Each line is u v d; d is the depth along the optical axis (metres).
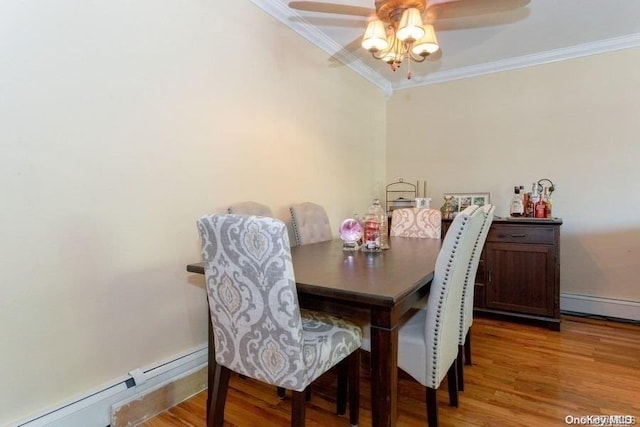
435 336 1.42
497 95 3.55
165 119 1.83
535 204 3.10
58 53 1.42
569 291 3.25
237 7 2.24
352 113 3.54
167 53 1.83
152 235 1.78
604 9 2.52
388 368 1.23
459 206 3.54
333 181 3.27
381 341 1.24
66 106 1.45
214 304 1.36
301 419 1.23
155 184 1.79
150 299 1.77
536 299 2.88
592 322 2.98
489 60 3.44
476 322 2.99
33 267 1.37
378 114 4.04
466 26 2.74
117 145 1.62
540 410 1.72
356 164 3.63
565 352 2.38
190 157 1.96
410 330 1.55
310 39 2.88
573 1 2.42
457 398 1.74
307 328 1.47
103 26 1.57
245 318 1.27
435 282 1.42
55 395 1.43
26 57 1.33
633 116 3.00
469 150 3.71
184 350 1.94
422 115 3.97
